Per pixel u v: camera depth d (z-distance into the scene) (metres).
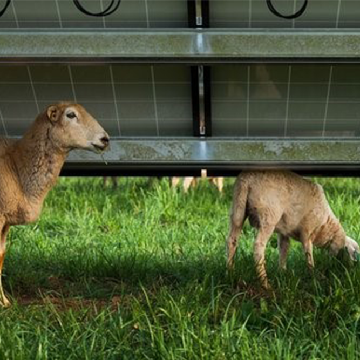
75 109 9.04
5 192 9.28
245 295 9.15
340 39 8.29
